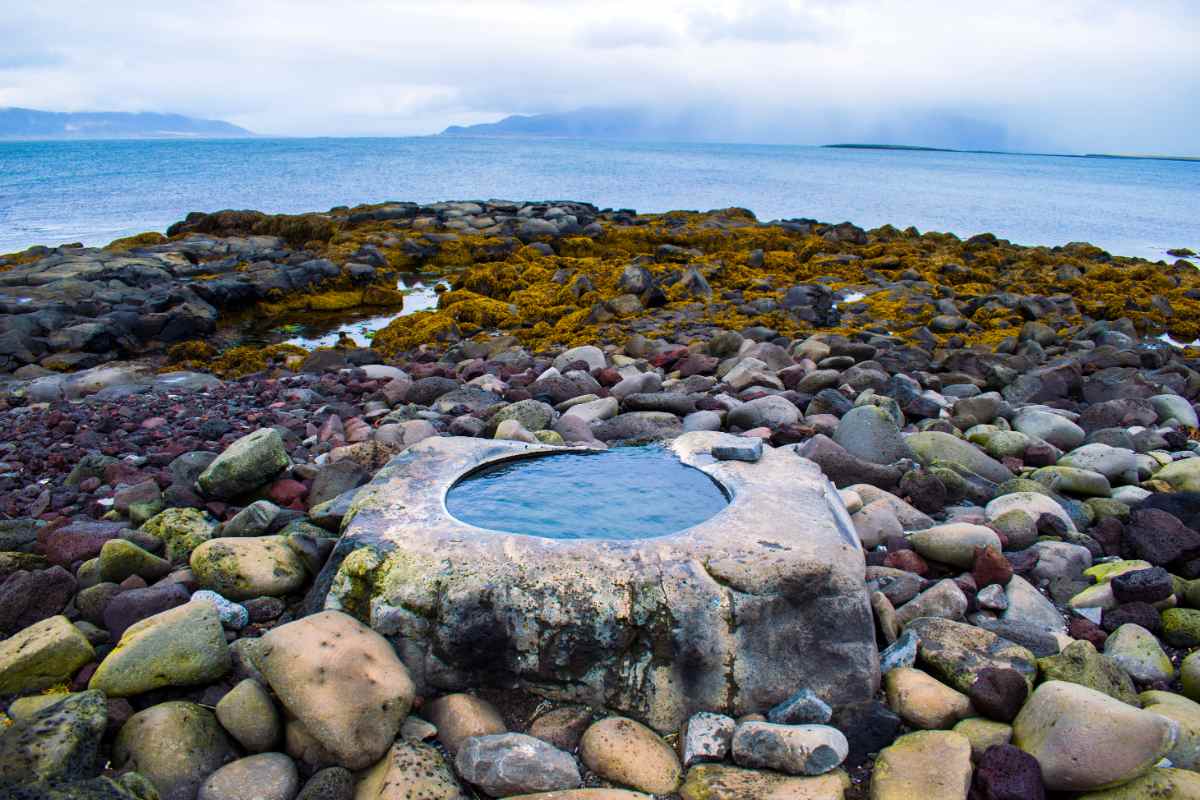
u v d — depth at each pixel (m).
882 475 6.39
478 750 3.53
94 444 7.76
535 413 7.64
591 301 16.19
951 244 25.59
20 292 15.94
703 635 3.86
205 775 3.61
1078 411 9.34
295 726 3.74
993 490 6.46
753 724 3.67
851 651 3.96
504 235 25.61
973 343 13.49
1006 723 3.89
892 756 3.68
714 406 8.34
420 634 4.02
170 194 50.44
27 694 4.10
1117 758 3.43
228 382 10.89
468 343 12.62
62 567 5.11
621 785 3.60
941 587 4.82
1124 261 24.12
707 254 23.47
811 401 8.67
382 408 9.11
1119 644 4.54
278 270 18.64
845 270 21.34
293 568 4.98
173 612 4.24
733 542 4.15
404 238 24.48
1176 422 8.58
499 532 4.30
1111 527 5.73
